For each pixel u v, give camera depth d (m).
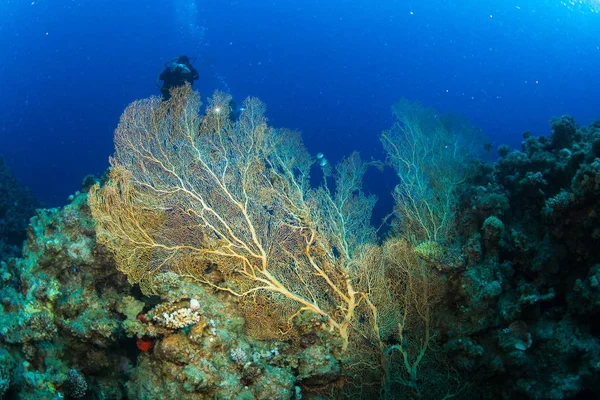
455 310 5.71
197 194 5.60
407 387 5.23
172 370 4.64
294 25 96.12
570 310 4.75
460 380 5.28
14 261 5.88
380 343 5.39
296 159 6.60
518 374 4.77
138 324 4.79
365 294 5.50
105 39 86.62
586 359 4.28
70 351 5.29
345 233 6.35
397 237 6.77
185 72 11.85
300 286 5.61
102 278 5.83
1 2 71.94
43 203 16.41
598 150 5.67
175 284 5.11
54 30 81.56
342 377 5.41
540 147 7.70
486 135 8.79
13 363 4.94
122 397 5.28
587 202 4.73
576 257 5.15
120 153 5.79
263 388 4.71
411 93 91.62
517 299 5.23
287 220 5.78
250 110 6.33
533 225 6.26
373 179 30.52
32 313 5.20
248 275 5.40
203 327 4.83
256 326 5.42
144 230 5.38
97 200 5.38
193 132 5.96
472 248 5.81
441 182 7.34
